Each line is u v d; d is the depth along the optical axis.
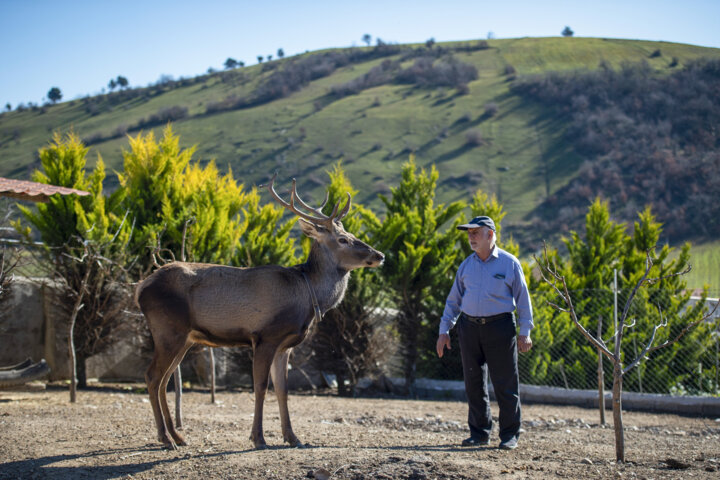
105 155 72.38
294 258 13.07
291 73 111.06
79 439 7.16
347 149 73.19
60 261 11.87
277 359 6.94
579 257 13.48
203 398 11.08
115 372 13.09
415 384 12.84
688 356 11.59
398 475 5.37
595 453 6.75
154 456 6.29
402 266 12.33
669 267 12.94
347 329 12.48
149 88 114.62
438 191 61.47
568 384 12.03
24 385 11.04
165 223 11.53
